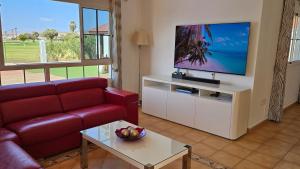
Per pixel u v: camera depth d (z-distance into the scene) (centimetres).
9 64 319
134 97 326
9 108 257
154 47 448
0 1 301
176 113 362
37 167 160
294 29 418
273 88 375
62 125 249
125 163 246
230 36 331
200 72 381
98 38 412
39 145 238
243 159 258
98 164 244
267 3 312
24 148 226
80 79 327
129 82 466
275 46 362
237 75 337
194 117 340
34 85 282
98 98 333
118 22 412
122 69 446
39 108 277
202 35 362
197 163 247
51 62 360
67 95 306
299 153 273
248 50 321
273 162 253
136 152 188
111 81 437
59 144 253
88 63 403
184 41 387
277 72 368
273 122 377
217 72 354
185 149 195
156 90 387
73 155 260
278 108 373
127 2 434
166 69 434
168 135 321
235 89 308
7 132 223
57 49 364
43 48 349
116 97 325
